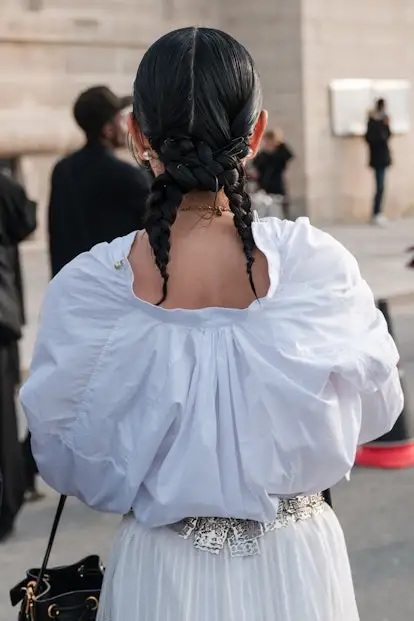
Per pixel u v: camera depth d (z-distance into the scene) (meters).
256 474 1.96
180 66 1.99
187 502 1.96
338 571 2.06
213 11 20.09
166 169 2.01
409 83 22.05
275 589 1.99
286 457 1.97
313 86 20.38
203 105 1.99
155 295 2.02
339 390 2.01
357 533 5.17
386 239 17.88
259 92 2.06
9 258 4.95
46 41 17.28
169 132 2.02
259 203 18.38
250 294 2.00
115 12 18.25
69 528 5.30
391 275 13.28
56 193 5.13
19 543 5.12
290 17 20.06
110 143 5.10
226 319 1.98
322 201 20.83
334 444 1.98
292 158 18.70
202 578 1.99
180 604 1.98
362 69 21.16
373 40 21.28
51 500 5.68
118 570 2.06
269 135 18.55
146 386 2.00
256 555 2.00
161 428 1.97
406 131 22.16
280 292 1.98
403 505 5.55
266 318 1.96
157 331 1.99
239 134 2.04
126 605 2.04
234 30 20.44
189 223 2.03
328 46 20.56
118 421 2.04
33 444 2.14
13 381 5.06
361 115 21.14
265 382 1.95
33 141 17.16
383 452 6.12
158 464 2.01
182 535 2.00
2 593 4.55
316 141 20.61
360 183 21.38
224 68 2.00
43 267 15.24
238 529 2.00
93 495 2.12
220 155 2.01
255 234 2.01
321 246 2.02
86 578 2.54
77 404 2.05
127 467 2.02
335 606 2.03
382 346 2.01
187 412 1.97
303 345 1.96
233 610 1.97
